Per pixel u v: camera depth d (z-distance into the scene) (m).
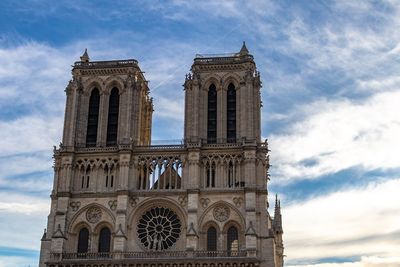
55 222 115.25
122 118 122.75
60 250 112.31
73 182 119.12
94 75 128.62
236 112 122.06
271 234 111.38
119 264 109.56
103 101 126.06
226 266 107.56
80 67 128.50
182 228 114.12
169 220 115.31
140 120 127.62
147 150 119.75
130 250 113.38
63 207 116.19
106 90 127.06
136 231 115.12
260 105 124.69
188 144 117.81
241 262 107.25
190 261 108.19
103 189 118.19
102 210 116.69
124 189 115.69
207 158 117.94
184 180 117.00
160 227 115.06
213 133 122.06
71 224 116.19
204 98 124.19
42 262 113.94
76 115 124.06
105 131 123.88
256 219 111.94
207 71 126.12
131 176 118.12
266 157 120.56
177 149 118.88
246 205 112.00
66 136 122.12
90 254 112.69
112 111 126.50
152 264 108.94
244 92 122.12
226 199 114.31
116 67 127.69
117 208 114.69
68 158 119.81
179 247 113.19
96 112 126.81
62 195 117.00
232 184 115.62
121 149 118.62
